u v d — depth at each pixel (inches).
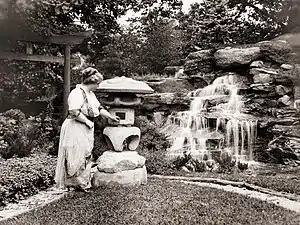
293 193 262.1
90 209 213.9
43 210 220.2
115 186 263.1
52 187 304.7
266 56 517.0
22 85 533.0
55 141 423.2
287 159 411.8
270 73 482.3
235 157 431.2
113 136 272.2
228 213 201.8
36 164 318.3
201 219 191.0
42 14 445.7
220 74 554.3
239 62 527.5
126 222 188.9
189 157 391.5
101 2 556.7
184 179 316.5
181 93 519.8
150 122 468.1
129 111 279.0
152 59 642.8
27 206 253.4
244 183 293.4
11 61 520.4
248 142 444.1
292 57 492.1
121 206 215.3
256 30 653.9
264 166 402.6
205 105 493.0
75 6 492.7
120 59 621.6
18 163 319.3
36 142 451.2
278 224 184.1
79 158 247.6
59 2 445.7
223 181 304.3
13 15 415.2
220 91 512.7
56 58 478.0
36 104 539.5
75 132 247.0
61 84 562.3
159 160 361.7
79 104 245.3
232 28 637.3
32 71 540.1
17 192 269.1
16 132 421.4
